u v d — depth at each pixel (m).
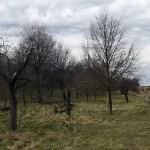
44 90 53.94
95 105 45.03
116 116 31.95
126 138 20.34
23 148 17.95
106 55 36.59
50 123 27.08
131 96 63.16
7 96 40.44
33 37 64.19
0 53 24.28
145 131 22.73
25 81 26.52
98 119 29.34
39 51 60.91
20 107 44.03
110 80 36.19
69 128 24.47
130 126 25.20
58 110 35.84
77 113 34.91
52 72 54.75
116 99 56.38
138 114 33.12
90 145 18.42
